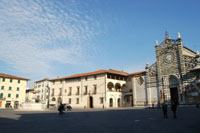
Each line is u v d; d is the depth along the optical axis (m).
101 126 13.62
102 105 57.91
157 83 47.81
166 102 44.78
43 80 97.50
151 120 17.28
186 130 11.19
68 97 70.94
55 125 14.43
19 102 75.19
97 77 61.81
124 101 61.59
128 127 12.95
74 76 69.81
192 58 41.44
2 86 71.94
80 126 13.73
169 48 46.47
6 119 19.27
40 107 44.94
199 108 33.22
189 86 41.09
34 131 11.48
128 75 62.38
